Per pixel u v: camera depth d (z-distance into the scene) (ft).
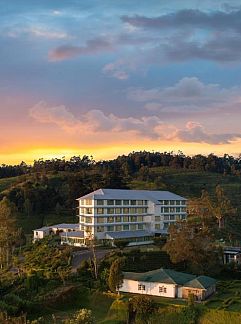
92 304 304.71
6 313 270.26
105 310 296.92
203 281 313.73
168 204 535.19
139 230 502.38
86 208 474.08
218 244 444.55
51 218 626.23
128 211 497.05
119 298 301.63
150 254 386.52
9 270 384.88
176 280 314.55
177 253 368.68
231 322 262.88
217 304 287.28
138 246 459.32
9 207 462.19
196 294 303.89
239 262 413.80
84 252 415.85
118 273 314.55
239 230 573.33
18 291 318.86
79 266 362.12
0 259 400.67
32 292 318.24
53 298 305.53
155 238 460.55
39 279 331.36
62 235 470.39
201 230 416.46
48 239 481.87
